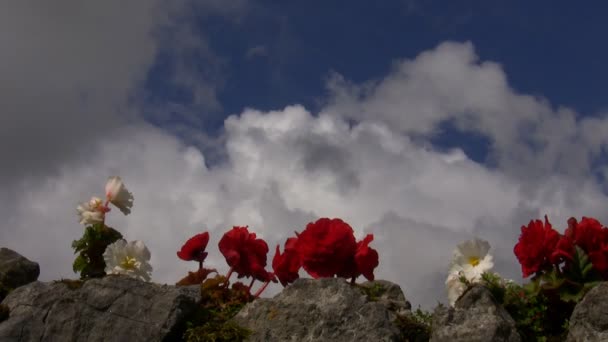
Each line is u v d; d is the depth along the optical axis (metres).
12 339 1.58
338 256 1.68
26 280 1.84
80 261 1.85
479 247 1.73
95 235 1.84
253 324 1.57
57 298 1.62
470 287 1.55
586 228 1.62
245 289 1.74
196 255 1.82
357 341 1.50
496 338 1.46
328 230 1.69
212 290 1.73
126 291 1.60
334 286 1.55
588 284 1.56
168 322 1.56
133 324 1.56
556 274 1.59
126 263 1.78
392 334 1.50
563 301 1.58
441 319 1.50
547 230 1.63
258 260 1.78
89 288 1.61
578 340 1.47
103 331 1.57
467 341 1.46
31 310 1.61
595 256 1.59
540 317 1.58
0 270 1.82
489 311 1.50
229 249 1.77
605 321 1.45
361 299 1.53
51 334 1.58
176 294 1.58
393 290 1.76
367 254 1.67
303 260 1.68
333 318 1.52
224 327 1.56
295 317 1.54
